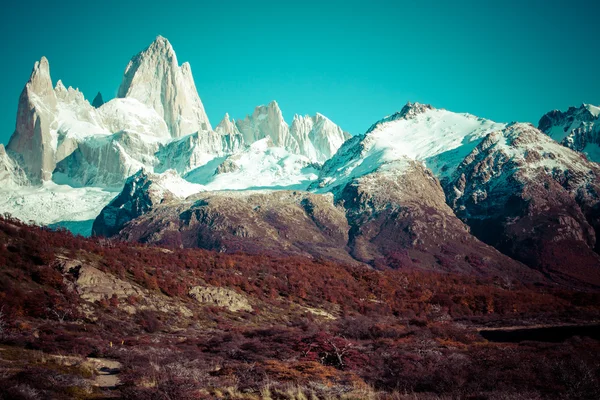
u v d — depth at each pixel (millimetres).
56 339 63719
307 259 179500
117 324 82312
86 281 90562
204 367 56531
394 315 135250
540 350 71312
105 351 61281
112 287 92812
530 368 56188
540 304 156000
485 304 149375
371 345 77625
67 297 83438
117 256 111375
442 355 66938
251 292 122562
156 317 90688
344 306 133500
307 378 51656
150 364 54312
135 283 100375
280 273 145125
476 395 48688
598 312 139125
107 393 43969
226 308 108125
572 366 54219
